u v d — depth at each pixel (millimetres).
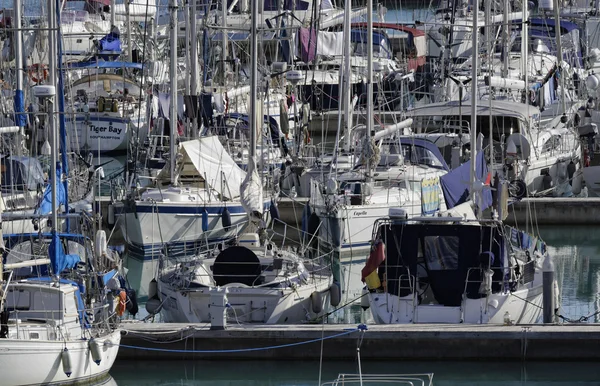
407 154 107438
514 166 112188
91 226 75625
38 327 60438
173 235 99000
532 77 147125
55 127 67062
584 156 122438
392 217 70812
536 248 79625
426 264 70312
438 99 146250
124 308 67688
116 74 160375
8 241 75312
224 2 129500
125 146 147625
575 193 120750
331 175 100875
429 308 69000
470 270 69312
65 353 59625
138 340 67750
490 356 67062
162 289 73500
